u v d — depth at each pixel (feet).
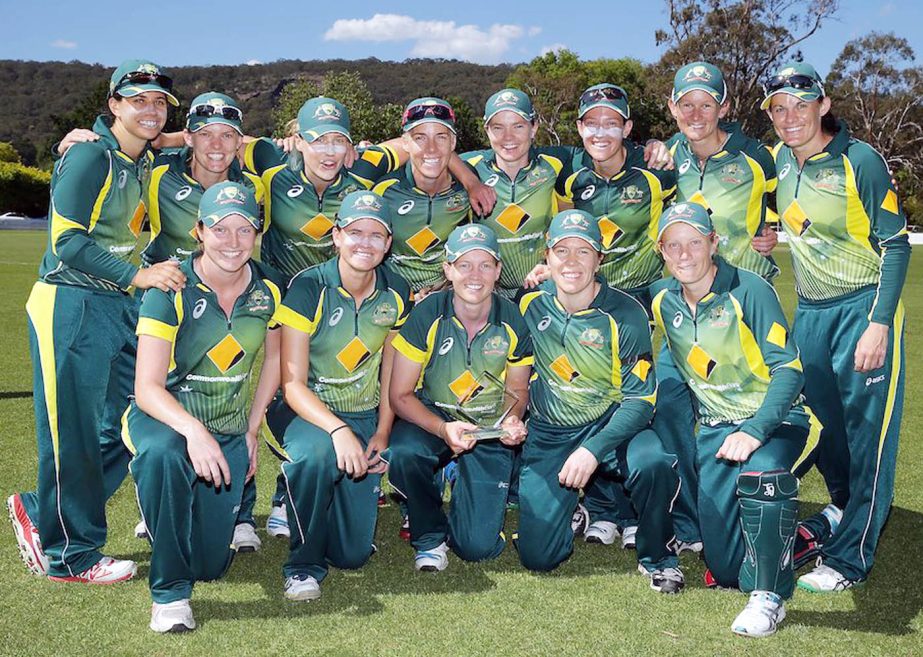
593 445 12.52
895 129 196.13
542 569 13.08
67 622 11.06
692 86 13.71
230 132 13.52
